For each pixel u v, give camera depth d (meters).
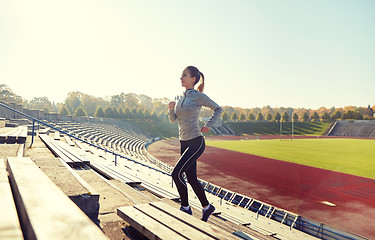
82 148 15.23
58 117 34.41
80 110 72.81
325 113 58.50
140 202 3.55
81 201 2.42
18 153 6.03
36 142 9.97
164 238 1.70
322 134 49.84
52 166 4.09
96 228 0.75
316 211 9.34
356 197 12.71
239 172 23.44
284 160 29.45
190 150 2.70
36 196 1.08
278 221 10.66
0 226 0.69
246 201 13.12
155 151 42.31
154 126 87.69
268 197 15.07
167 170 21.11
